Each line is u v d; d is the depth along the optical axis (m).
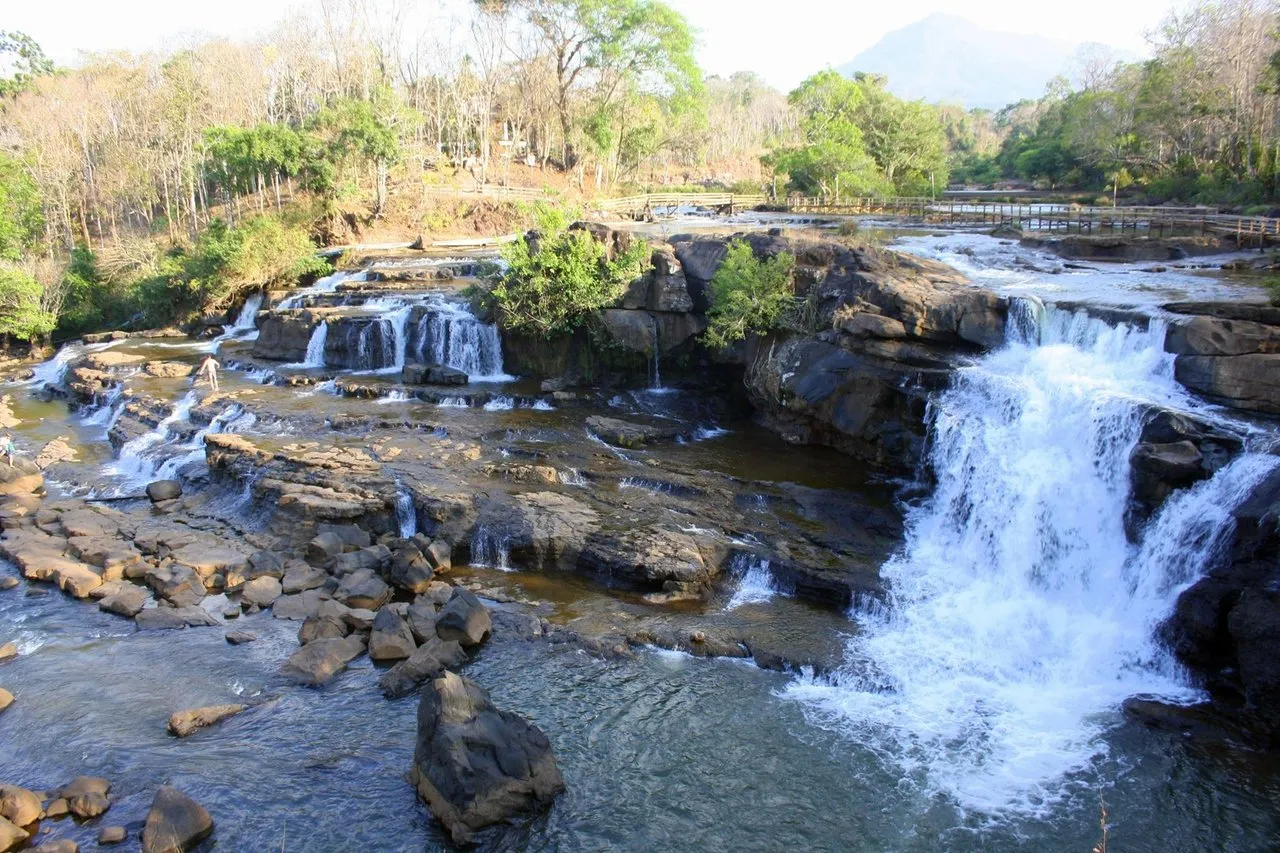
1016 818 16.81
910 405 30.47
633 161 105.50
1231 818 16.59
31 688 21.05
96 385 46.12
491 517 27.81
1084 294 32.72
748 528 27.23
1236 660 19.86
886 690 20.70
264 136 68.12
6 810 16.36
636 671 21.61
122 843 16.11
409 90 96.31
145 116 83.75
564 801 17.30
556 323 40.50
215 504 31.67
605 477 30.66
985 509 26.12
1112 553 23.62
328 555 27.25
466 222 78.50
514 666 21.84
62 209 77.31
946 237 52.72
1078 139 88.25
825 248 36.91
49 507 31.38
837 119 92.25
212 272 59.81
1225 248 45.06
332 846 16.11
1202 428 22.94
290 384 43.12
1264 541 19.91
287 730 19.55
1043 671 21.28
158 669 21.95
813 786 17.73
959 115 178.38
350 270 59.03
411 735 19.45
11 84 104.75
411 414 37.44
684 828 16.64
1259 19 64.88
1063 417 25.92
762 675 21.52
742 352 37.72
